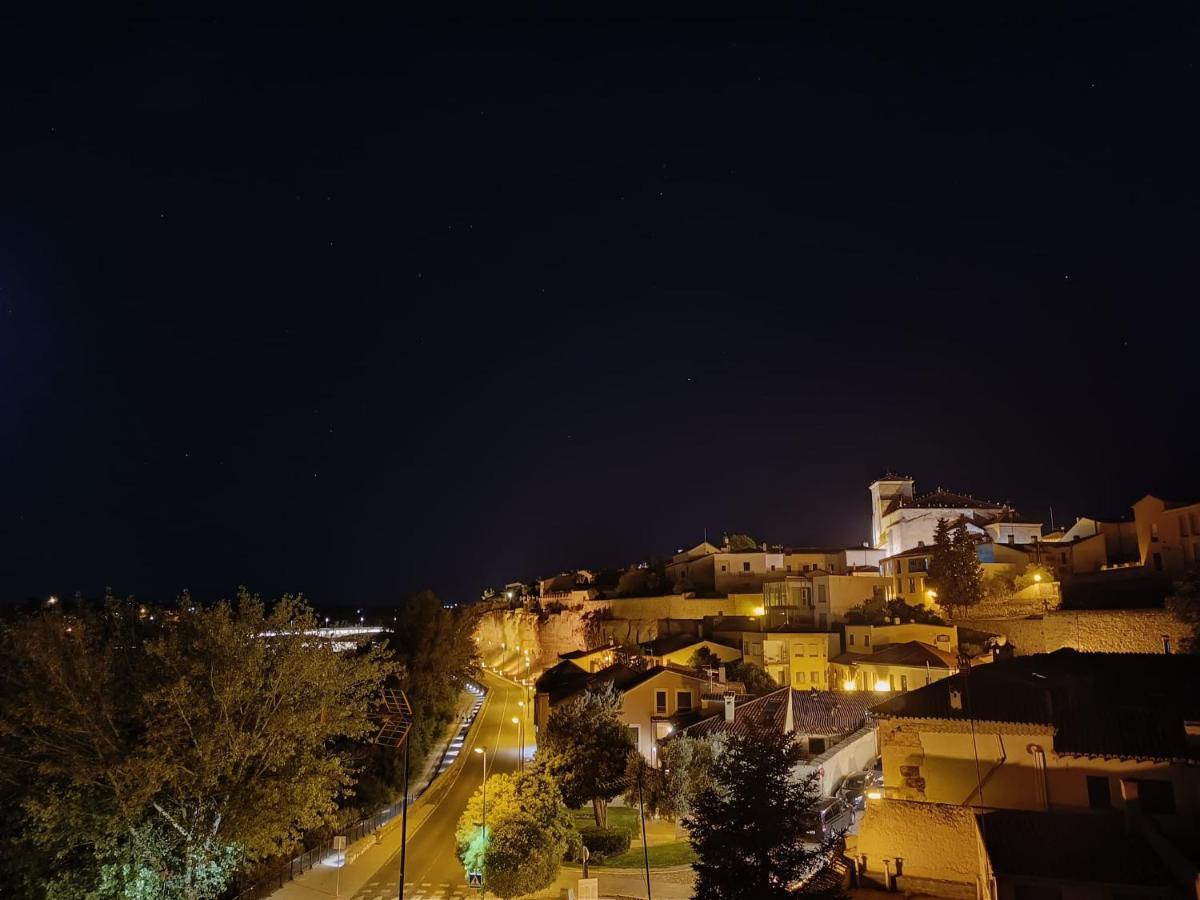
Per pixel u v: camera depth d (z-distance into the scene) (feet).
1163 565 218.59
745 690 218.79
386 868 147.74
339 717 124.47
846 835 109.29
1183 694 90.22
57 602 132.57
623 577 434.30
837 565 360.69
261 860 139.54
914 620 248.73
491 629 544.21
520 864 123.95
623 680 211.41
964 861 84.94
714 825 87.30
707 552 395.75
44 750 109.09
